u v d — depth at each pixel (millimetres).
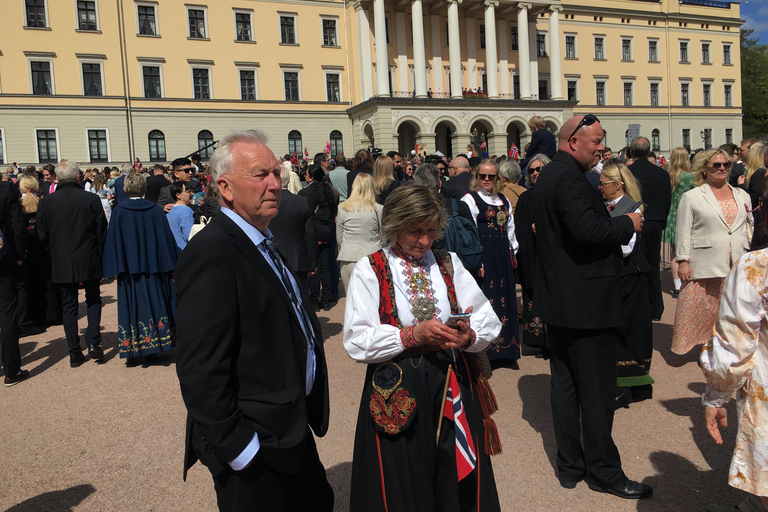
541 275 3238
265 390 2072
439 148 40062
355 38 36438
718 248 4699
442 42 38219
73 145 30969
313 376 2359
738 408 2344
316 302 8039
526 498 3162
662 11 47062
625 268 4262
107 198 13195
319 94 36312
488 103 36031
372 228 6207
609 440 3145
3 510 3264
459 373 2342
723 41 49688
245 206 2158
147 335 5727
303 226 6309
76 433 4281
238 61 34125
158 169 11781
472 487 2277
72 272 5691
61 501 3346
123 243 5598
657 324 6539
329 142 36750
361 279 2367
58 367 5910
